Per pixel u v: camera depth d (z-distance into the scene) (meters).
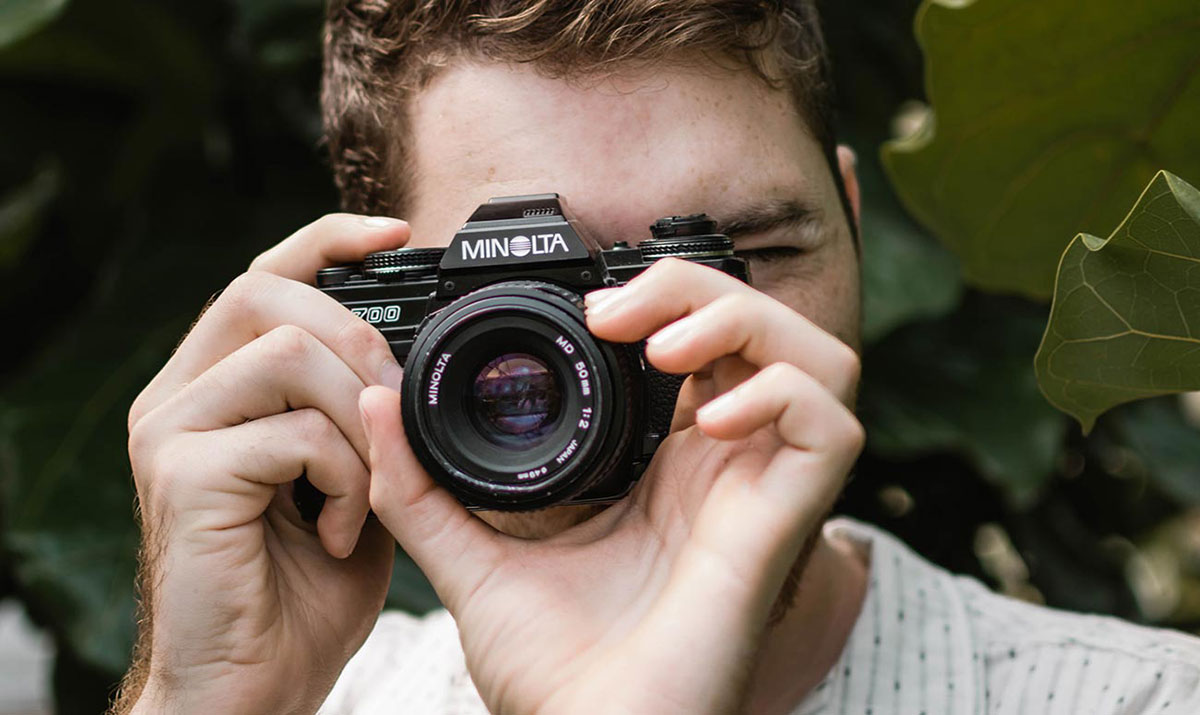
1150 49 1.13
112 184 2.44
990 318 2.09
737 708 0.90
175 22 2.18
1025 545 2.14
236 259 2.21
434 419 1.00
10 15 1.84
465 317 0.99
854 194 1.49
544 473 0.98
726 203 1.13
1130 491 2.25
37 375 2.03
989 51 1.17
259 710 1.14
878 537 1.41
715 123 1.12
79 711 2.13
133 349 2.08
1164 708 1.16
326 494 1.14
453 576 1.01
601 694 0.91
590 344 0.98
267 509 1.19
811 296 1.21
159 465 1.13
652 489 1.03
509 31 1.11
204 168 2.39
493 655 0.98
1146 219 0.88
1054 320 0.95
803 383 0.90
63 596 1.83
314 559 1.20
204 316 1.17
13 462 1.92
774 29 1.14
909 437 1.92
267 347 1.10
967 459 2.10
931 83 1.21
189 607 1.12
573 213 1.08
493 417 1.01
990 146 1.27
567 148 1.11
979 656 1.25
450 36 1.16
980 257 1.40
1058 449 1.93
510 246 1.05
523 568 1.01
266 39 2.07
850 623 1.32
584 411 0.98
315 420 1.10
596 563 1.01
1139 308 0.93
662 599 0.93
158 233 2.23
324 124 1.52
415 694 1.45
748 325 0.94
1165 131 1.20
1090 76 1.17
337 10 1.39
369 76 1.27
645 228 1.11
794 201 1.17
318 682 1.20
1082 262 0.92
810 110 1.25
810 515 0.91
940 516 2.13
